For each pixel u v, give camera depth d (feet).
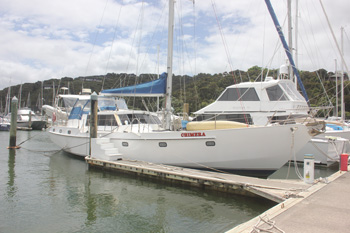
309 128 26.03
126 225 19.01
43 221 19.52
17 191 26.50
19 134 102.17
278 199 19.67
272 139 26.50
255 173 28.58
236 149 27.68
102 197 24.72
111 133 35.37
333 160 37.78
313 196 19.16
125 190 26.66
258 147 27.02
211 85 122.42
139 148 32.86
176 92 128.57
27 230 18.01
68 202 23.48
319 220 14.23
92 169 35.24
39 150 55.47
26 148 59.57
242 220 19.58
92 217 20.34
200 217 20.22
